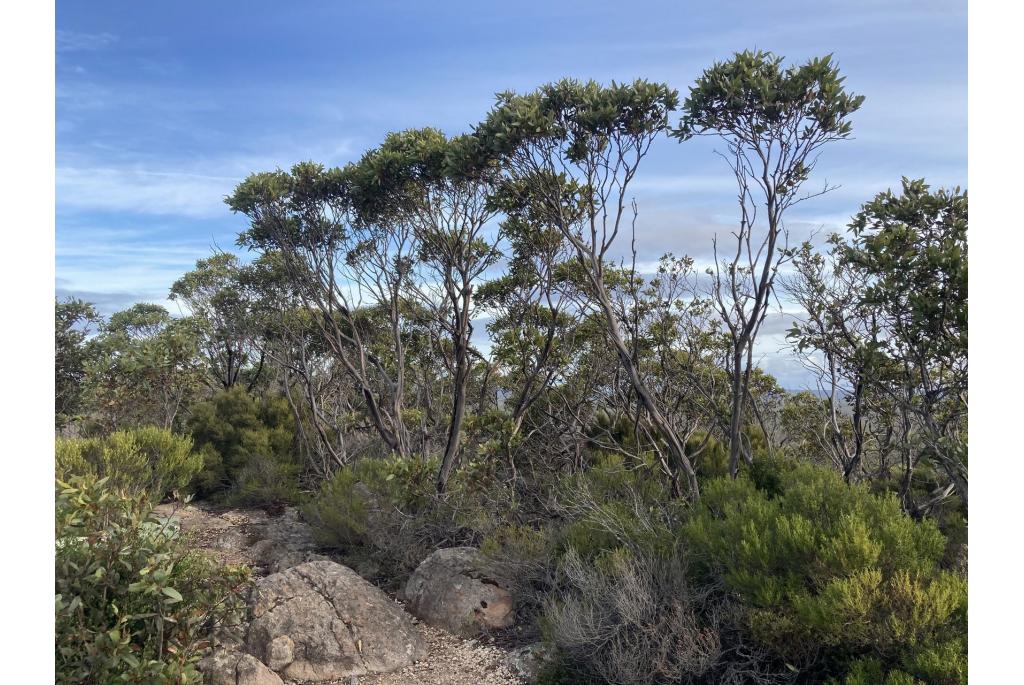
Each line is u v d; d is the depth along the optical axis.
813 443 8.73
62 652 3.32
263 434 11.18
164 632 3.88
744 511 4.48
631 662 4.07
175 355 11.02
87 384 11.01
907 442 5.58
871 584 3.44
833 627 3.46
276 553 7.50
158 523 4.01
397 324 9.73
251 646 4.84
